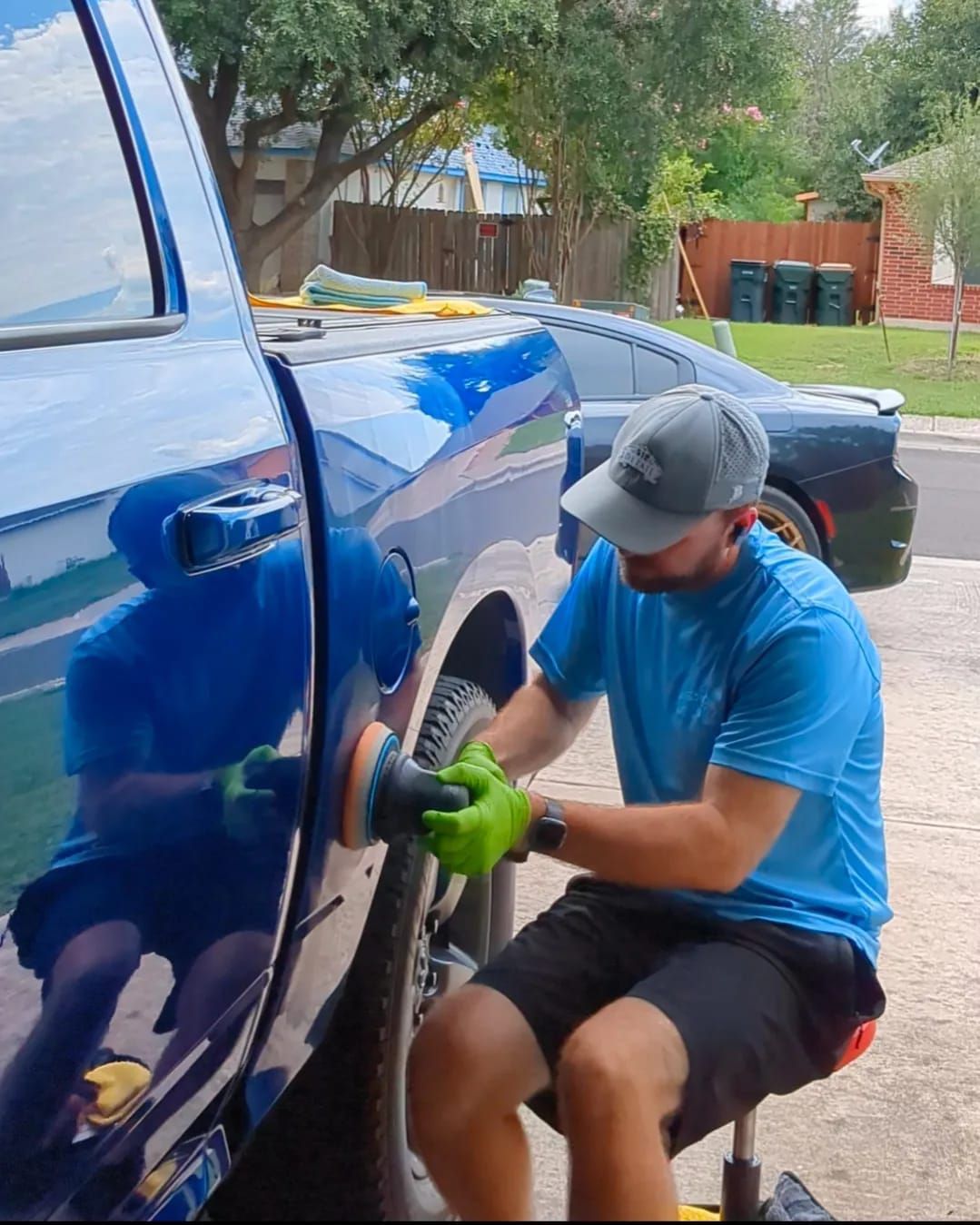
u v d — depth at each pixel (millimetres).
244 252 17891
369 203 22281
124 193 2297
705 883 2289
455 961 3264
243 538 2145
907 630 8102
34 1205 1836
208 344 2350
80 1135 1906
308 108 17062
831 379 19906
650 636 2535
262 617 2193
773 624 2371
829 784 2324
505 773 2672
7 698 1724
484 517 3141
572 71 18156
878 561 7738
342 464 2469
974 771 5867
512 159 26391
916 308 28031
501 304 7777
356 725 2461
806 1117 3475
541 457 3604
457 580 2961
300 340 2729
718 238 30578
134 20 2447
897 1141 3383
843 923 2420
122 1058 1967
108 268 2219
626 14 18531
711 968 2301
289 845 2293
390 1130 2727
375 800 2418
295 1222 2734
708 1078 2176
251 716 2166
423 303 4250
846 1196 3160
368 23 15555
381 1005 2686
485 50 17172
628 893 2496
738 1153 2490
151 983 2002
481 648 3480
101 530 1888
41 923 1788
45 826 1783
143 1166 2059
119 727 1901
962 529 11219
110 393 2051
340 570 2406
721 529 2398
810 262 30266
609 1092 2039
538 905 4508
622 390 7684
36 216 2113
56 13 2252
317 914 2408
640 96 18703
